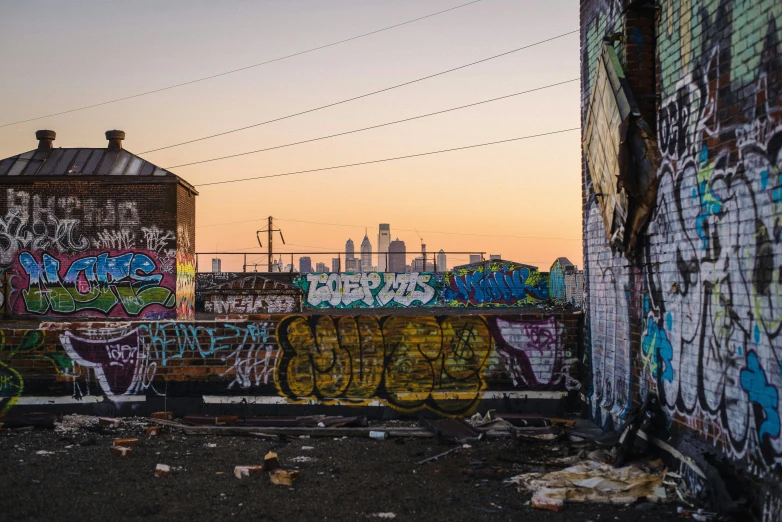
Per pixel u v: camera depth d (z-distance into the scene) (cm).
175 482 681
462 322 1005
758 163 511
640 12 729
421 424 936
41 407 998
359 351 1002
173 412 1000
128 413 1001
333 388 999
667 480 636
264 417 980
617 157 739
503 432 884
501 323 1005
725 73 562
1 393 998
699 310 610
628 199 736
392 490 654
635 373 774
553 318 1002
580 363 997
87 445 837
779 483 472
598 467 689
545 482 648
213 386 1002
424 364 1002
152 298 2433
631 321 785
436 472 716
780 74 480
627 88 707
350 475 707
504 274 3969
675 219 660
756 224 514
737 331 543
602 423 878
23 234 2427
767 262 499
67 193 2431
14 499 625
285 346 1004
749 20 522
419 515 583
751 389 521
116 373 1005
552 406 996
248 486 668
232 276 3956
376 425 951
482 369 1003
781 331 480
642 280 749
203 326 1006
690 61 629
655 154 707
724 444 565
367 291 4019
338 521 570
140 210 2439
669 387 677
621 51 750
